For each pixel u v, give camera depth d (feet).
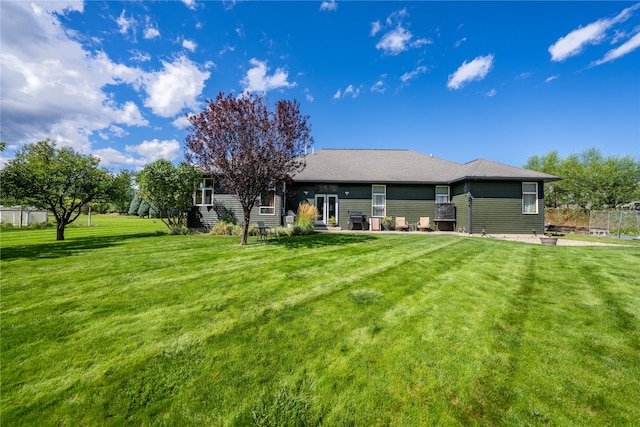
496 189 44.96
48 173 34.24
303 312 11.06
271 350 8.27
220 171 27.30
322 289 13.91
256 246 27.17
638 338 9.05
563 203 84.02
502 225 44.68
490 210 44.80
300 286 14.38
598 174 75.20
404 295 13.12
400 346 8.49
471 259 21.44
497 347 8.45
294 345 8.56
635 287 14.49
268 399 6.30
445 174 50.98
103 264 18.94
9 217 59.41
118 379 6.95
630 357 7.95
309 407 6.08
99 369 7.34
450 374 7.15
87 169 36.70
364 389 6.61
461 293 13.44
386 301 12.31
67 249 25.22
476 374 7.14
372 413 5.93
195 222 44.83
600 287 14.47
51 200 35.14
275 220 44.65
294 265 18.94
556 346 8.53
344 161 57.11
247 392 6.52
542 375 7.11
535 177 43.60
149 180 38.24
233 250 24.77
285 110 26.48
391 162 56.95
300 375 7.13
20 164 33.86
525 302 12.26
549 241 31.04
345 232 43.19
